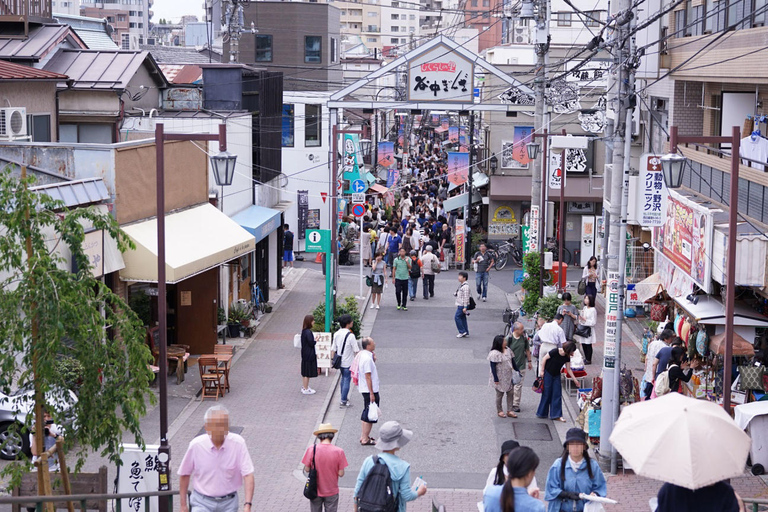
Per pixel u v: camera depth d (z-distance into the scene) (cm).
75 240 994
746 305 1820
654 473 656
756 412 1445
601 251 3266
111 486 1334
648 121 3042
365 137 6625
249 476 939
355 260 4253
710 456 652
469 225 4175
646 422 684
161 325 1274
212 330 2328
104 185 1927
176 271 1961
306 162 4375
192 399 1956
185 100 3134
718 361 1725
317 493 1111
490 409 1875
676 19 2453
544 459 1559
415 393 2003
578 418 1684
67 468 1034
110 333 1864
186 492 944
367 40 18238
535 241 2973
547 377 1786
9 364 945
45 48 2645
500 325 2786
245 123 2964
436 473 1498
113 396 1002
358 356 1655
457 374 2178
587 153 4122
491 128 4372
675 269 2112
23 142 2016
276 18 5281
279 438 1694
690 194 2261
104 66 2741
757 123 1998
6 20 2681
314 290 3450
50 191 1736
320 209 4416
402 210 4991
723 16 2059
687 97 2556
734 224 1250
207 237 2248
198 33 9369
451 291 3450
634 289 2798
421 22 19012
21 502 792
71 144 1945
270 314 2970
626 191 1494
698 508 656
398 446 989
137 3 15950
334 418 1828
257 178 3158
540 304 2430
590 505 936
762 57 1800
